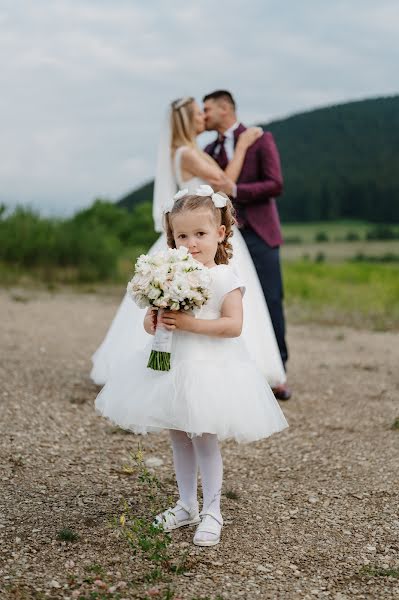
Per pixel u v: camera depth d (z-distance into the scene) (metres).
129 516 3.10
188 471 3.02
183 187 5.00
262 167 5.31
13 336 7.54
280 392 5.30
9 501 3.20
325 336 8.94
